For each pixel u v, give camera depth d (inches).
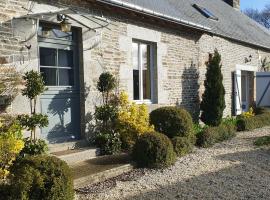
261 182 272.2
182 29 490.9
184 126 365.1
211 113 501.7
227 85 617.0
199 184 264.7
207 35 551.8
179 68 490.3
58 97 334.3
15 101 287.9
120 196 238.2
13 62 288.5
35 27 303.0
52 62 330.6
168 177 280.7
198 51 530.0
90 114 356.8
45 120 283.3
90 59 358.3
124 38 398.0
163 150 305.6
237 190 252.7
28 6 299.0
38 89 284.8
